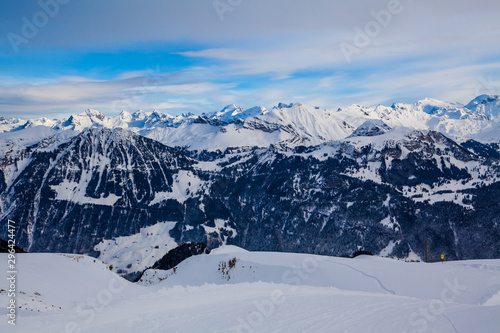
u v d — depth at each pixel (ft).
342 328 67.00
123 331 66.33
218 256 251.19
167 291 110.83
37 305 109.60
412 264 201.16
